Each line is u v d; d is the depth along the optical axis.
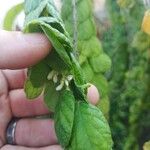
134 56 0.17
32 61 0.09
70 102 0.08
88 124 0.08
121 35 0.18
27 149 0.14
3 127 0.14
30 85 0.09
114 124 0.17
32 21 0.08
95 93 0.13
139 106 0.17
